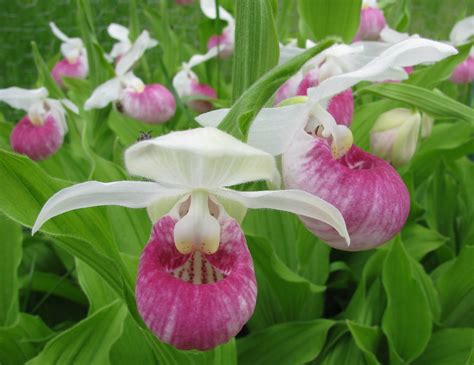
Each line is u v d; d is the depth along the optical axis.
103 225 0.20
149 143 0.14
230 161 0.16
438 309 0.29
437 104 0.28
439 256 0.36
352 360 0.27
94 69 0.40
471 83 0.48
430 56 0.19
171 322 0.16
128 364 0.24
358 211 0.21
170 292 0.16
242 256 0.18
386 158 0.31
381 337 0.28
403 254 0.26
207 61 0.51
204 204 0.18
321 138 0.23
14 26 0.70
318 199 0.17
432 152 0.36
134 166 0.16
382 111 0.35
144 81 0.54
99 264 0.19
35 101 0.41
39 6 0.71
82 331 0.23
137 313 0.19
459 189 0.40
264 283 0.29
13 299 0.29
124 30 0.53
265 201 0.18
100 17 0.66
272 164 0.16
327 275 0.32
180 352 0.21
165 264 0.18
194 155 0.16
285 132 0.23
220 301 0.16
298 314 0.30
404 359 0.27
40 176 0.19
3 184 0.18
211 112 0.20
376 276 0.31
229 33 0.49
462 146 0.35
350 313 0.29
